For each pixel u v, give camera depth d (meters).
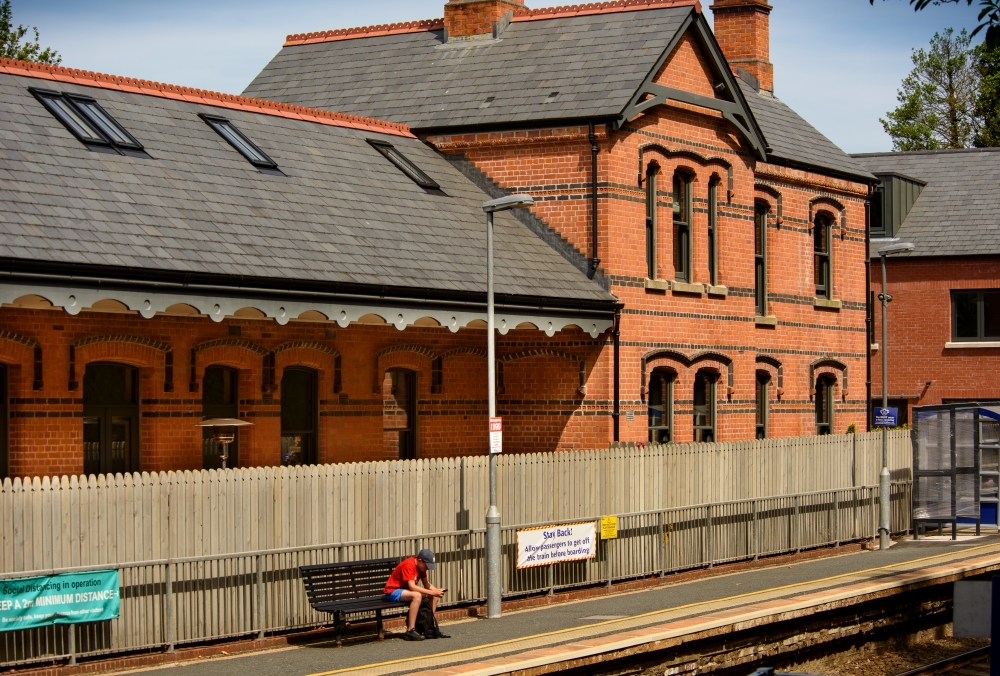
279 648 14.72
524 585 17.66
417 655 13.99
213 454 18.89
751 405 25.50
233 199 18.30
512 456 17.75
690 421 23.98
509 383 23.14
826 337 29.06
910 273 36.28
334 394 20.23
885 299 26.22
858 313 30.28
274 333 19.30
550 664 13.17
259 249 17.17
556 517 18.27
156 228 16.39
